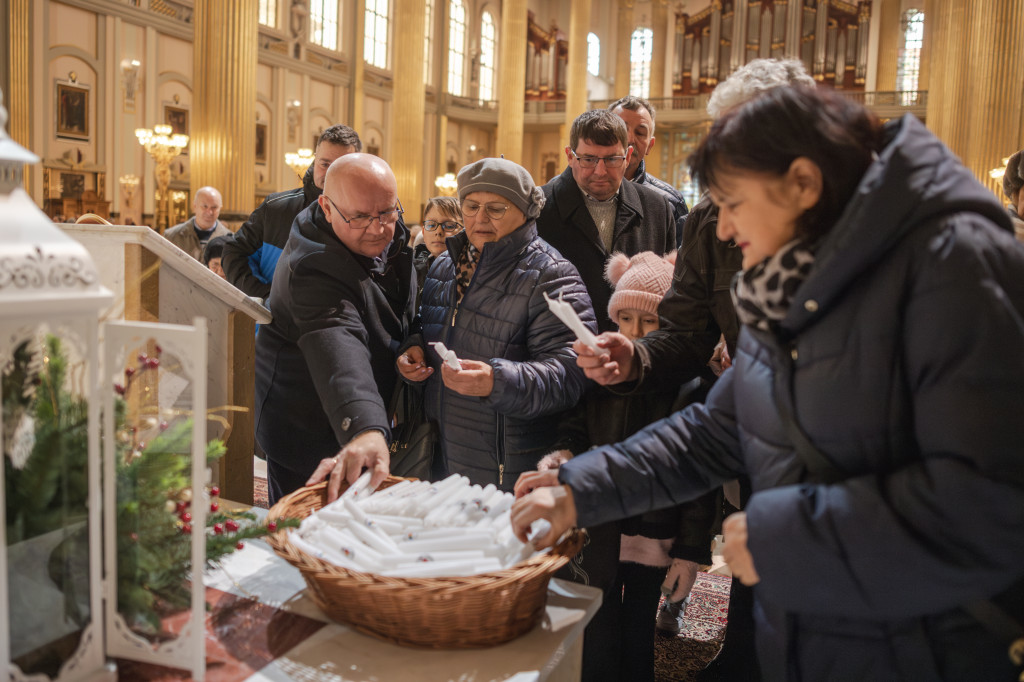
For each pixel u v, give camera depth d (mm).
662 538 1862
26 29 12336
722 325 1756
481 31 25703
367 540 1236
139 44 14234
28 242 864
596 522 1223
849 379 941
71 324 924
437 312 2041
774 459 1056
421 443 1986
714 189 1005
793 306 959
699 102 25391
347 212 1851
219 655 1090
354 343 1812
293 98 18312
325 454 2152
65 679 949
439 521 1289
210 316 1838
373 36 20938
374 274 2027
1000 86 12398
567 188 2395
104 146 13719
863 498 898
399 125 18656
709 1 27938
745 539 968
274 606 1230
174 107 15008
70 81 13070
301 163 14766
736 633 2033
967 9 13852
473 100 25172
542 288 1825
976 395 839
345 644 1130
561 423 1903
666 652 2338
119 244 1648
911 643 961
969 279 851
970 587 870
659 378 1700
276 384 2139
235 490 1960
